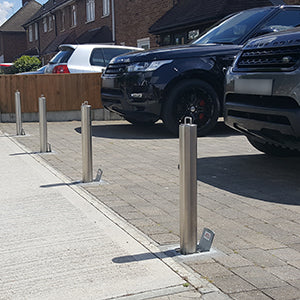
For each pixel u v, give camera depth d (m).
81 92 11.01
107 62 11.45
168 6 19.16
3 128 9.80
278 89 4.47
